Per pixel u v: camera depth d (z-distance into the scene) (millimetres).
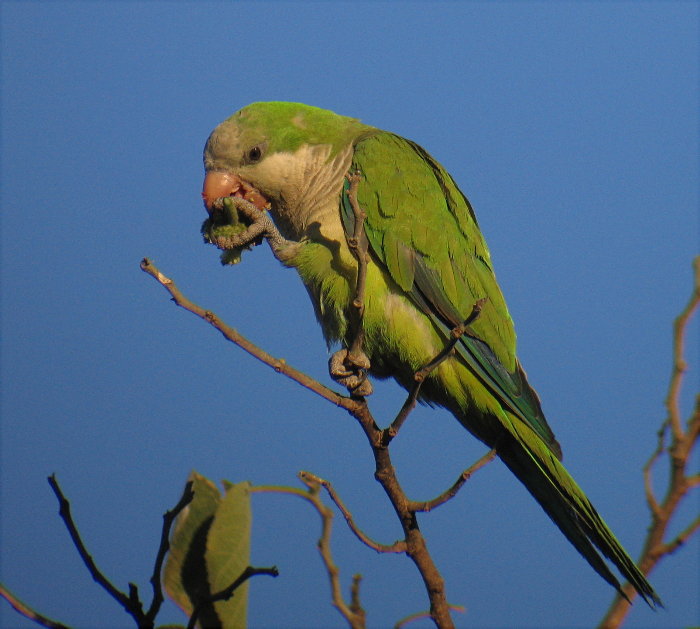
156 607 4004
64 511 4047
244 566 5016
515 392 6762
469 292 6969
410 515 5016
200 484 5191
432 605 4891
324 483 4973
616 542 6195
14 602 4090
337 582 4770
